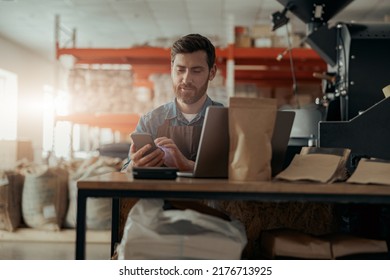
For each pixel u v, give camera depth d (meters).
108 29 8.61
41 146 10.55
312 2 2.98
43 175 3.96
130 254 1.45
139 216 1.48
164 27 8.48
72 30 8.65
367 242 1.65
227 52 5.72
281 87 7.31
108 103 5.87
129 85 5.95
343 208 1.90
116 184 1.37
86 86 5.88
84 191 1.37
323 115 2.48
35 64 10.73
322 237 1.71
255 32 5.88
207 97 2.32
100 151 4.81
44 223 3.93
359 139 1.87
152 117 2.35
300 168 1.59
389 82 2.27
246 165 1.50
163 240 1.45
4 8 7.32
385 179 1.45
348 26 2.32
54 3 7.04
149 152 1.71
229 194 1.37
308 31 3.09
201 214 1.47
